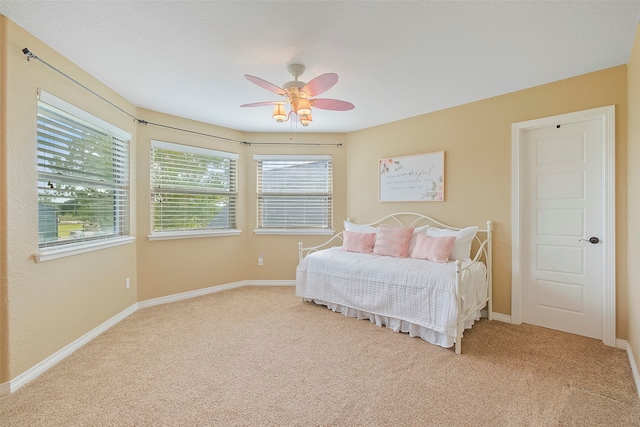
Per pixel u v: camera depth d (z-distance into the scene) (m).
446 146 3.42
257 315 3.17
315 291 3.42
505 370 2.09
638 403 1.73
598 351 2.36
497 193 3.06
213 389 1.86
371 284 2.91
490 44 2.12
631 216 2.25
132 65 2.43
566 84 2.66
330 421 1.58
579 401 1.75
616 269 2.44
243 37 2.04
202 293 3.93
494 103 3.08
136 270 3.36
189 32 1.98
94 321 2.64
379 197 4.03
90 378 1.98
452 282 2.42
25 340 1.95
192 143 3.84
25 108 1.95
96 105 2.67
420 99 3.15
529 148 2.94
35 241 2.03
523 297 2.97
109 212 2.96
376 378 1.99
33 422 1.57
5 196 1.83
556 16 1.81
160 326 2.87
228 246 4.22
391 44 2.12
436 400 1.76
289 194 4.45
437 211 3.51
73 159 2.45
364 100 3.18
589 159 2.62
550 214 2.82
